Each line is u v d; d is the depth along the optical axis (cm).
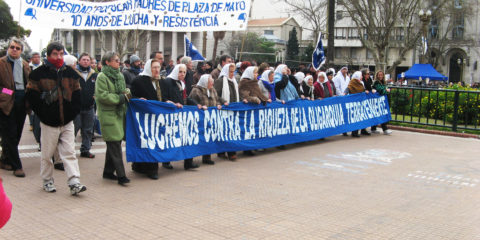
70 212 498
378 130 1310
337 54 6066
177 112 702
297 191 607
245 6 798
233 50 5944
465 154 922
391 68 2862
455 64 5225
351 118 1112
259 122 864
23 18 711
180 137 709
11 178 639
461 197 596
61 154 556
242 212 508
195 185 630
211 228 453
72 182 551
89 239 418
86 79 784
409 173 734
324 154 893
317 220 485
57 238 419
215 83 815
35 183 618
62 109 541
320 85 1057
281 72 948
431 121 1360
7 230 437
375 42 2719
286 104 925
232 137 810
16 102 654
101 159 794
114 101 596
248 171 729
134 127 639
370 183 662
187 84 956
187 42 1123
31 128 1098
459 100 1303
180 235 432
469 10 3819
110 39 5741
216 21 808
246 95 838
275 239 424
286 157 858
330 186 639
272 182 655
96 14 771
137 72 913
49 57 538
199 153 746
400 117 1412
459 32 5072
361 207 539
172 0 789
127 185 623
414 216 509
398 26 4150
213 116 770
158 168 745
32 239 416
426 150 963
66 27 753
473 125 1290
